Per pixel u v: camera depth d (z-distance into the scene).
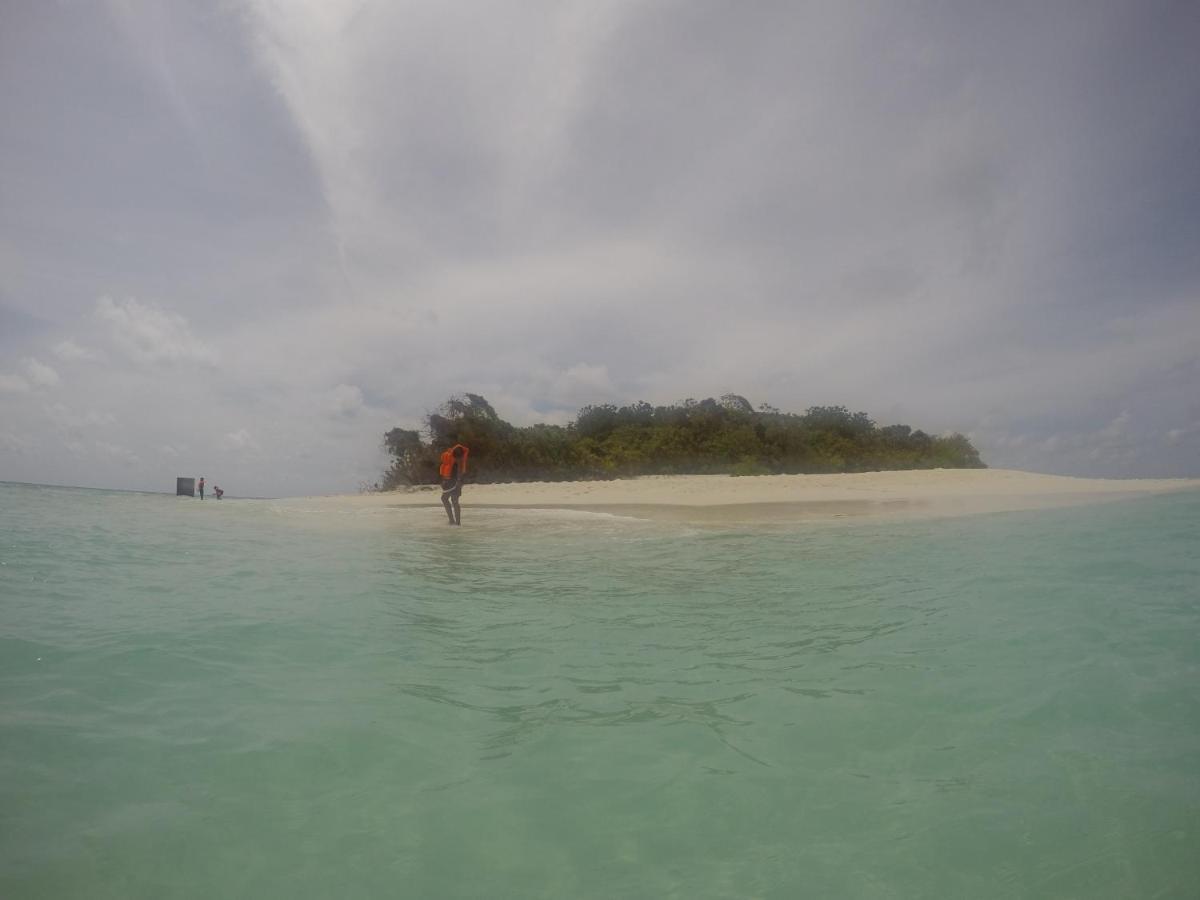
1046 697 3.41
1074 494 16.56
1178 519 10.51
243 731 3.11
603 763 2.84
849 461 28.08
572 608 5.65
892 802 2.51
